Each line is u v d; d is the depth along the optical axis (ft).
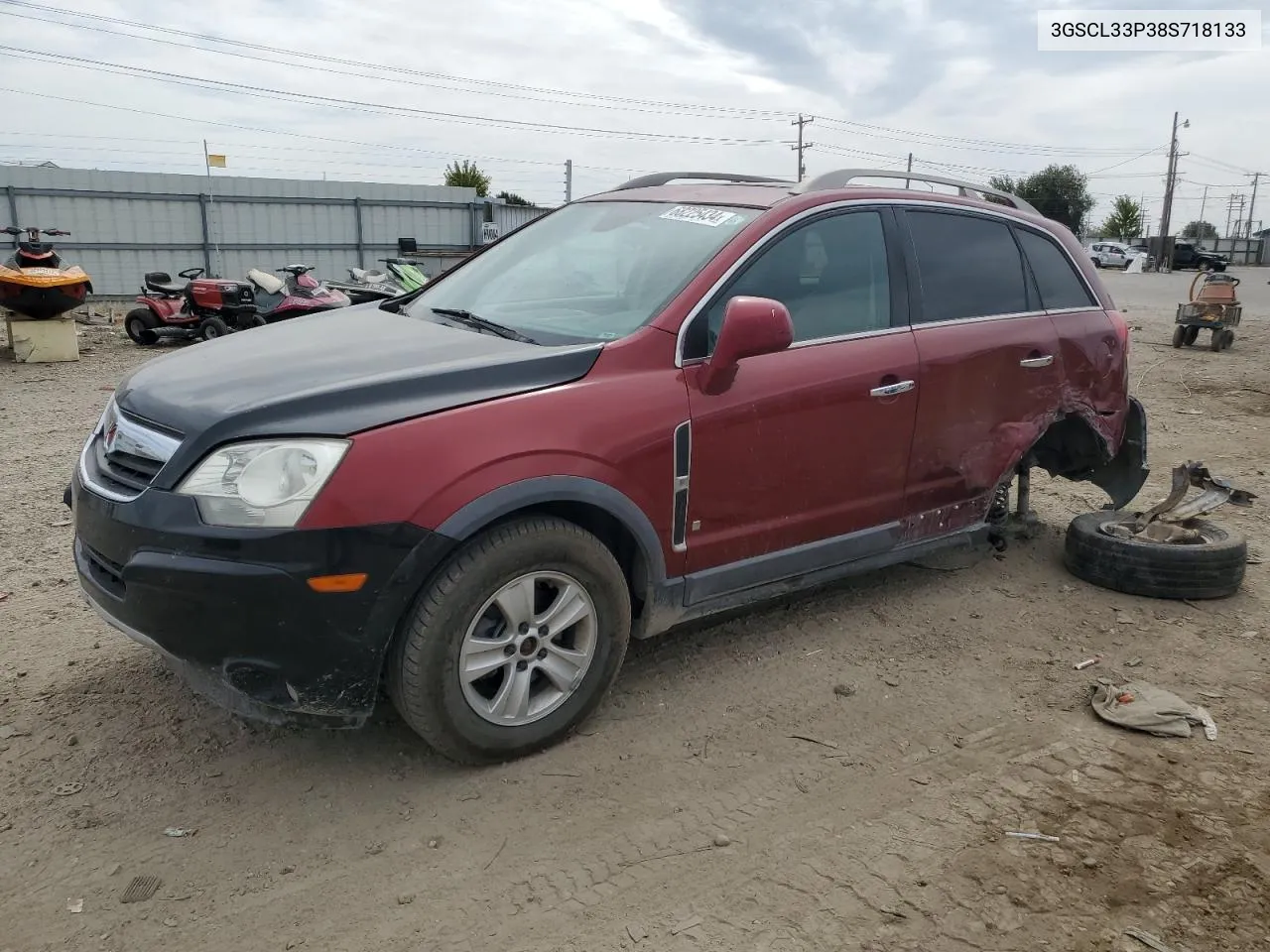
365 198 85.81
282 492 8.92
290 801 9.85
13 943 7.95
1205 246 223.10
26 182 70.03
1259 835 9.61
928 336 13.61
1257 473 23.52
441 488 9.29
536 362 10.36
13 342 40.04
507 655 10.16
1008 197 16.25
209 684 9.78
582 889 8.71
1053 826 9.68
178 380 10.49
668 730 11.30
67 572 15.71
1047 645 13.85
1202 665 13.32
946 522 14.49
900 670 12.94
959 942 8.13
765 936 8.16
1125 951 8.06
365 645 9.23
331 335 11.94
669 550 11.25
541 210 99.60
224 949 7.96
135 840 9.24
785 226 12.38
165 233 76.38
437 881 8.79
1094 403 16.21
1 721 11.19
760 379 11.73
